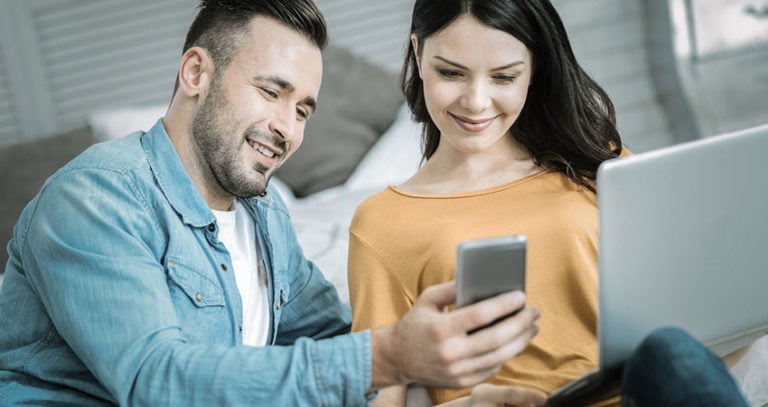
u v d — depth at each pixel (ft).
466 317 3.69
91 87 11.74
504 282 3.75
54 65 11.68
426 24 5.16
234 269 5.28
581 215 5.14
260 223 5.41
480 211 5.24
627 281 3.78
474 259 3.63
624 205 3.71
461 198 5.35
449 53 5.07
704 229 3.91
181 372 4.16
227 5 5.01
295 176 10.61
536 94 5.55
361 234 5.41
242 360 4.14
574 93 5.47
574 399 4.03
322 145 10.69
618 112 12.41
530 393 4.40
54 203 4.69
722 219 3.94
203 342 4.85
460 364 3.77
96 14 11.69
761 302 4.15
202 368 4.15
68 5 11.63
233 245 5.31
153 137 5.05
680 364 3.39
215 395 4.12
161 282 4.58
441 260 5.09
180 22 11.76
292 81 4.98
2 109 11.66
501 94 5.15
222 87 4.97
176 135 5.09
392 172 10.30
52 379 4.74
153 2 11.74
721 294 4.03
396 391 5.08
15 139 11.70
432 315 3.78
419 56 5.37
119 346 4.33
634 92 12.50
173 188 4.91
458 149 5.47
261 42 4.95
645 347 3.54
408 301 5.20
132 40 11.74
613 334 3.83
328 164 10.65
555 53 5.31
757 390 5.38
